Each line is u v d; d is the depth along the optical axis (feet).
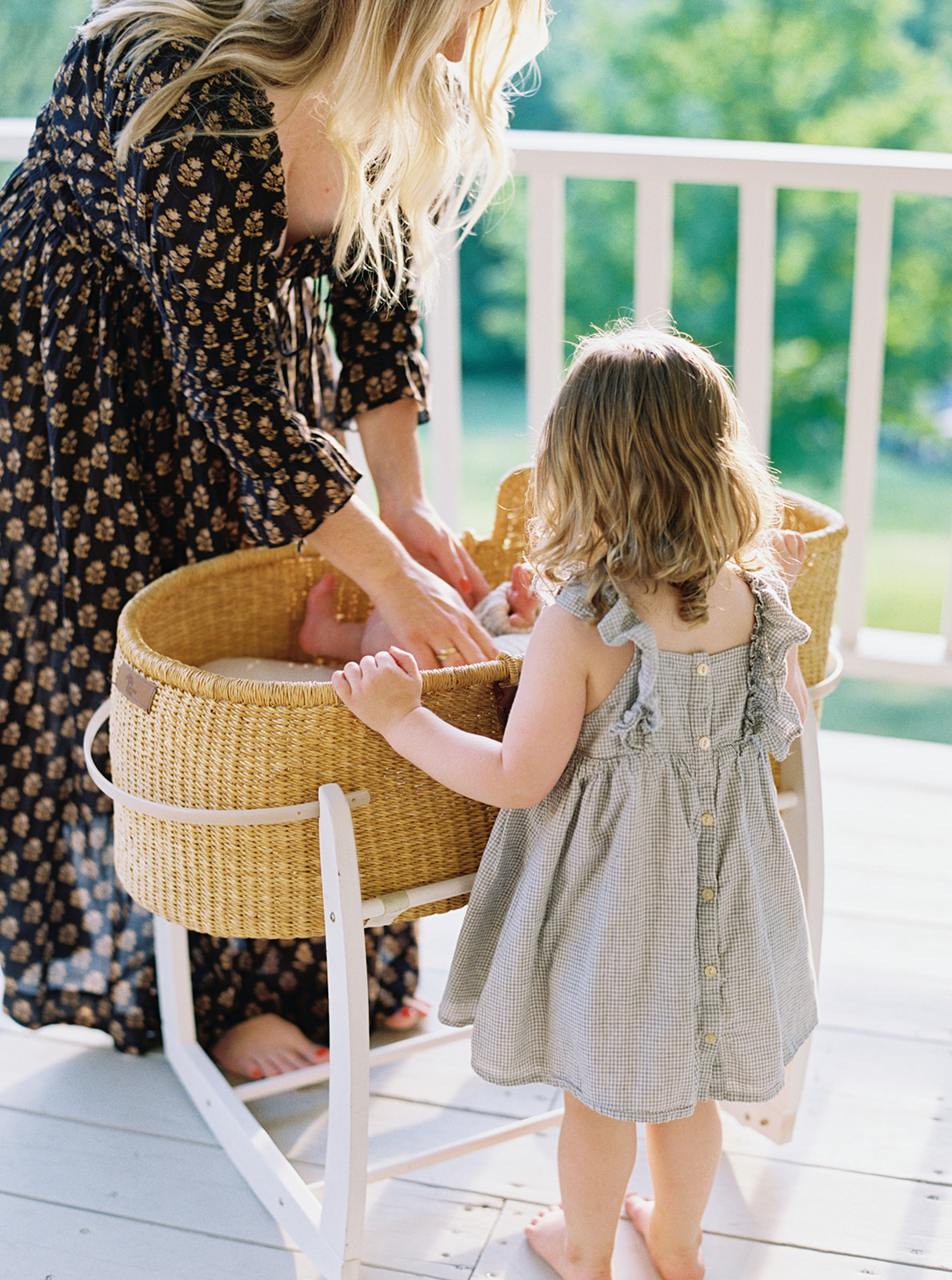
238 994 6.01
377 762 4.36
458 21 4.42
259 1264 4.90
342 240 4.87
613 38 31.71
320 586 5.70
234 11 4.41
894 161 7.53
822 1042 6.03
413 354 5.66
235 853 4.43
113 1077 5.92
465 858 4.61
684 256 31.73
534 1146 5.49
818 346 31.40
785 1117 5.32
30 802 5.76
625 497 4.05
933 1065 5.88
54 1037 6.21
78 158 4.68
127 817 4.66
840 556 5.22
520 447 36.63
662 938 4.17
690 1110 4.20
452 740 4.17
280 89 4.42
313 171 4.90
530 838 4.36
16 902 5.88
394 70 4.27
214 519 5.49
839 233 30.48
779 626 4.26
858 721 30.78
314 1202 4.83
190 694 4.27
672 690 4.13
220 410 4.72
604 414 4.06
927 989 6.37
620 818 4.14
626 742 4.12
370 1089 5.82
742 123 31.58
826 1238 4.96
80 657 5.47
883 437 33.40
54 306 5.06
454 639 4.74
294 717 4.22
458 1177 5.31
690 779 4.18
